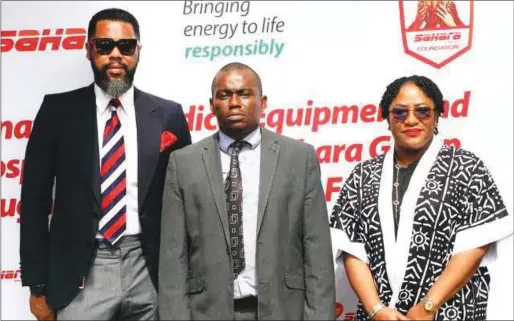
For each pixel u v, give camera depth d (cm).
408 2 377
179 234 295
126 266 315
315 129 381
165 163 324
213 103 302
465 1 373
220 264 286
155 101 339
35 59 391
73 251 310
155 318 319
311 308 288
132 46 325
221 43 386
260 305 282
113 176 316
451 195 305
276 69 383
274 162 296
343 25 380
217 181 294
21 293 387
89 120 321
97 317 310
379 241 309
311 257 294
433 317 300
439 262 302
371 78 379
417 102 310
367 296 304
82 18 391
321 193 302
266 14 384
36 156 322
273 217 288
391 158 323
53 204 342
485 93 372
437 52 375
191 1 388
